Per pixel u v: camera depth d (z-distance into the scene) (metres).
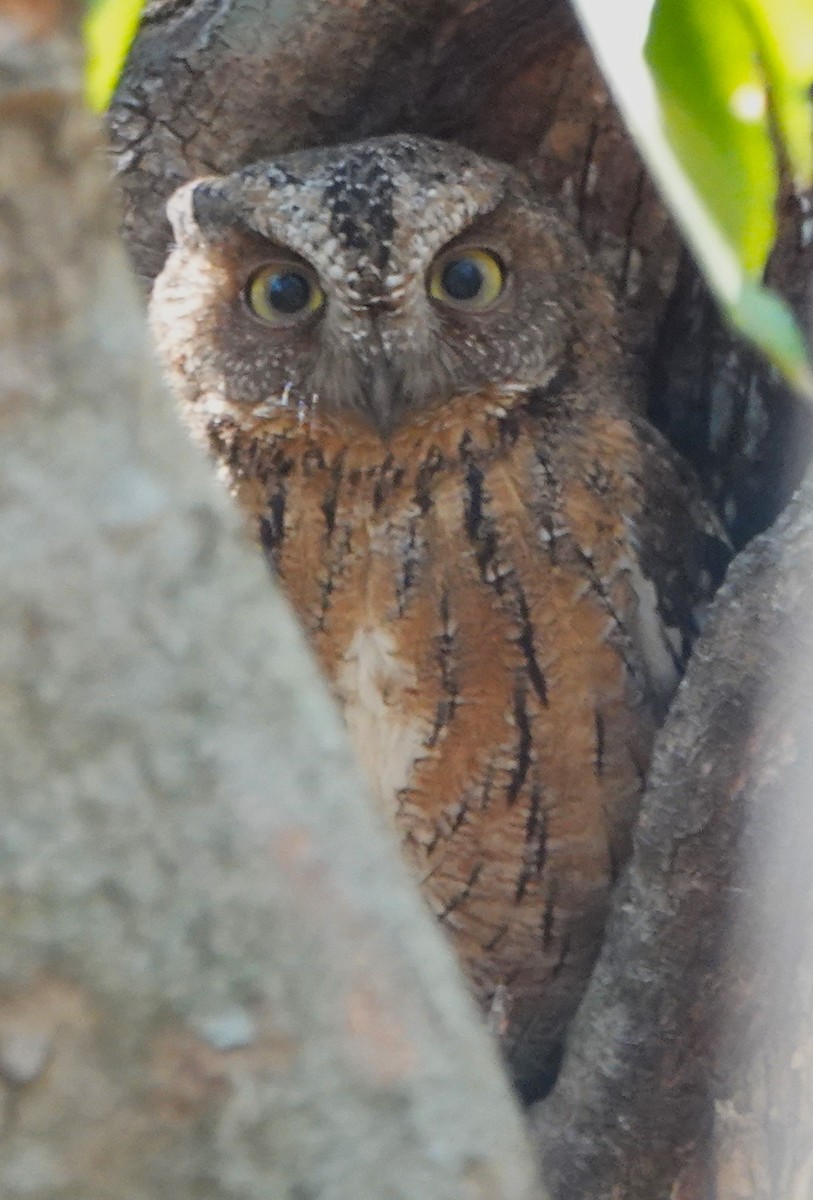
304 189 2.95
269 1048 2.13
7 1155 2.07
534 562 2.95
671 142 2.31
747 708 2.87
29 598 2.09
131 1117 2.09
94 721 2.10
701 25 2.40
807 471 2.88
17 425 2.11
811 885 2.88
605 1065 2.90
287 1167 2.12
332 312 2.95
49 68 2.08
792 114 2.49
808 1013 2.89
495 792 2.95
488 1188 2.18
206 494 2.20
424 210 2.95
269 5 2.95
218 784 2.14
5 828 2.06
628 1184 2.90
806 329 2.92
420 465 2.95
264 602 2.21
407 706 2.95
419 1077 2.18
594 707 2.95
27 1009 2.06
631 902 2.89
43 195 2.11
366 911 2.18
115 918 2.09
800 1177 2.90
